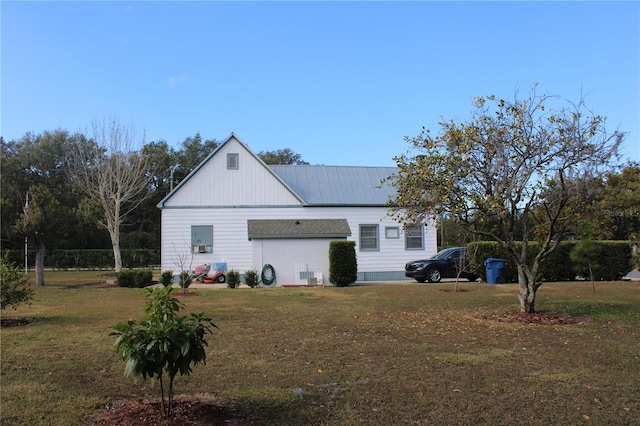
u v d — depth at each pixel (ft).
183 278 59.57
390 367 22.58
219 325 33.76
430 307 42.55
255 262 74.38
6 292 34.81
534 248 69.82
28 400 17.94
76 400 17.95
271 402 17.87
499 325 33.12
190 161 168.14
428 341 28.25
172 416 15.90
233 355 24.98
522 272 37.17
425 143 34.45
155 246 150.71
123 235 147.74
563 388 19.30
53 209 71.51
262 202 81.10
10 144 164.35
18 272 36.01
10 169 149.38
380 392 18.99
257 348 26.55
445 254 77.10
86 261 133.69
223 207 80.23
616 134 32.30
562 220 37.11
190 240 79.10
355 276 69.41
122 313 39.37
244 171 81.20
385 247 83.82
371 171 91.61
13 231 71.61
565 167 32.89
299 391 19.15
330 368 22.47
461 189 34.19
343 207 83.20
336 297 50.98
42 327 32.86
